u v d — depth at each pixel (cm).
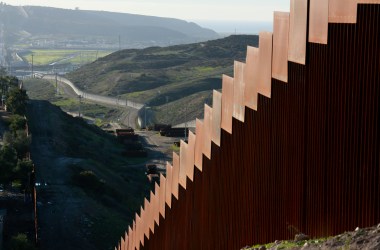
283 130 1439
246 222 1658
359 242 995
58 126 11012
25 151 7794
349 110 1180
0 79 13412
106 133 12462
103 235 5634
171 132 13000
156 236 2550
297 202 1380
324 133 1265
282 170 1449
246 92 1623
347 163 1189
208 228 1938
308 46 1318
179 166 2197
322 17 1255
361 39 1141
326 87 1255
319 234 1288
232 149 1738
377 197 1106
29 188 5994
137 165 10162
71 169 7812
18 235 4544
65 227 5494
